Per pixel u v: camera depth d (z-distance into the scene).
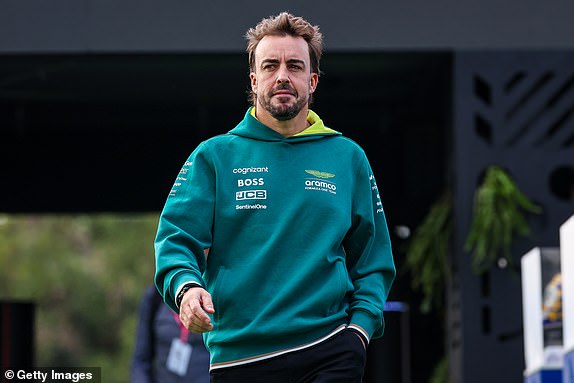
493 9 23.17
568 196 27.55
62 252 97.38
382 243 12.34
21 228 97.81
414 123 30.61
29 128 32.41
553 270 17.81
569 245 16.11
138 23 22.92
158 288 11.68
